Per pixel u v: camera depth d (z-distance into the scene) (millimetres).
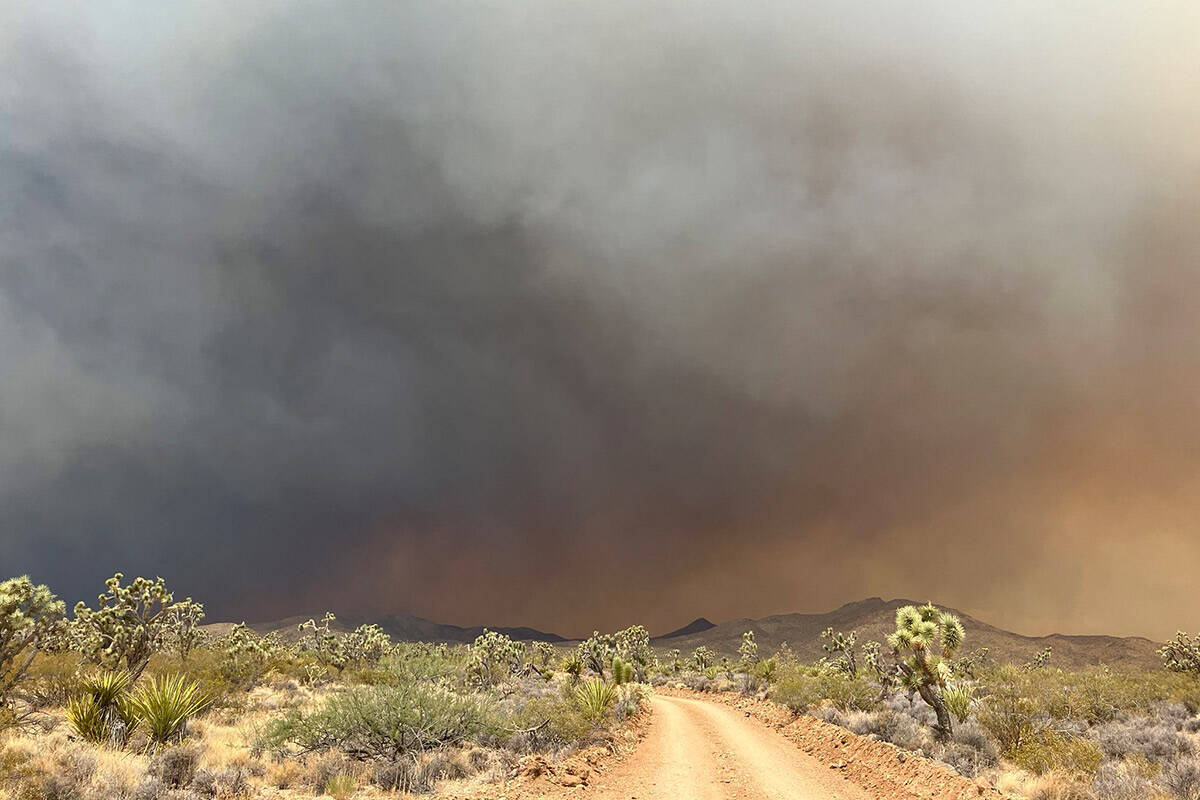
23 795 9180
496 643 58531
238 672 31422
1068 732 17891
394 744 15453
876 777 14453
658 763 17281
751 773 15828
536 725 18562
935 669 19125
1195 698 24234
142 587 26297
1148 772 13352
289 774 13594
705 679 59875
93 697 15727
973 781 12414
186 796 10383
